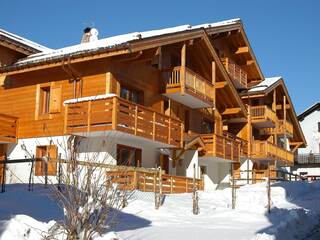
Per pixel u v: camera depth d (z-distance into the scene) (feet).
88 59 52.85
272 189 63.21
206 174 81.20
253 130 110.01
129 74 59.16
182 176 65.16
